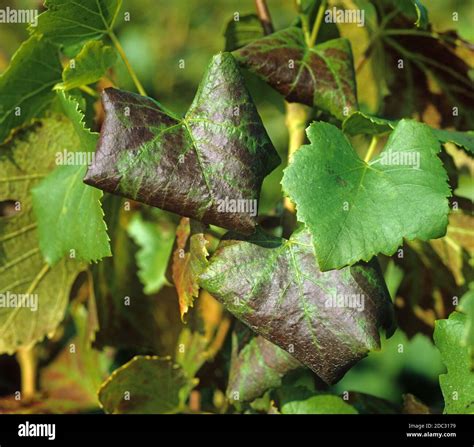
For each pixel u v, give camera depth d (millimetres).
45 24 453
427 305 551
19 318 513
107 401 495
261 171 419
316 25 480
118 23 1020
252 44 454
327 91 453
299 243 425
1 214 595
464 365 438
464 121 544
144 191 404
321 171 406
